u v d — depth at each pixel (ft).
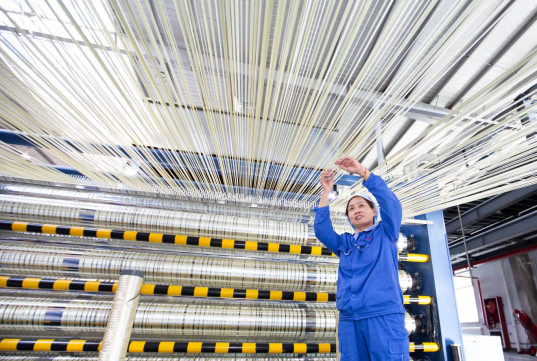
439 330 8.80
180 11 3.23
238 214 9.66
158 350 7.55
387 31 3.44
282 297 8.49
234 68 4.13
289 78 4.14
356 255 5.44
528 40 10.77
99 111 5.52
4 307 7.39
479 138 5.54
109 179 8.77
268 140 6.22
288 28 3.35
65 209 8.59
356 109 4.96
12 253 7.97
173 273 8.34
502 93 4.28
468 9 3.14
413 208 9.09
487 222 29.12
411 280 9.61
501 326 37.17
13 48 4.19
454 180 7.42
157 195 9.49
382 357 4.51
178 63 4.02
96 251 8.41
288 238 9.23
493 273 40.29
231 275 8.51
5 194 8.64
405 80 4.19
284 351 7.93
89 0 3.29
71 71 4.60
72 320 7.53
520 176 6.70
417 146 5.54
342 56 3.79
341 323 5.10
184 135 6.71
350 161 5.33
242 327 8.07
